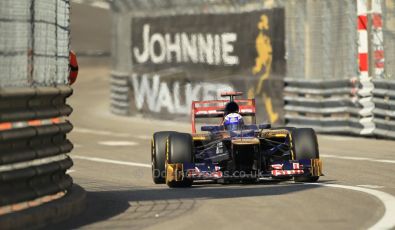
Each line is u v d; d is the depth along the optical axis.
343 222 33.62
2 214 32.62
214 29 99.25
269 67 90.75
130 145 80.50
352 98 81.62
